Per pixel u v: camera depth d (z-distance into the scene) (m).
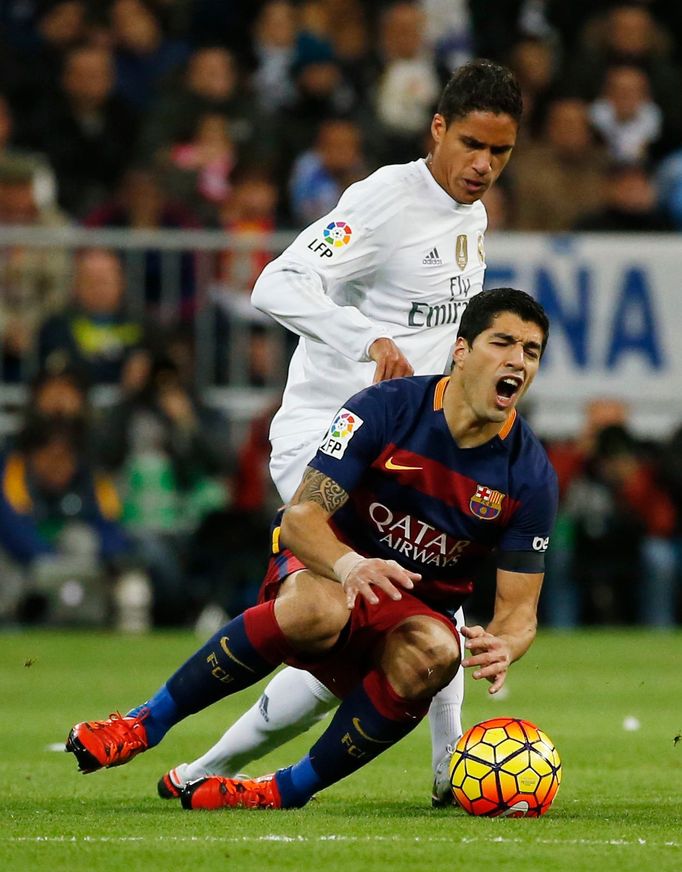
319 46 62.84
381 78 63.09
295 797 18.80
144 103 63.34
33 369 49.03
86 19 63.81
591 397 51.22
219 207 55.59
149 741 18.81
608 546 49.94
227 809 18.89
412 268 20.61
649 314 51.44
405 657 17.75
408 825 17.58
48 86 61.56
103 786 21.58
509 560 18.89
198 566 48.50
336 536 18.78
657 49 67.31
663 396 51.59
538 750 18.61
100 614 47.72
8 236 49.69
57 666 39.41
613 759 24.86
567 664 41.44
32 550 46.56
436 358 21.02
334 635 18.20
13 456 46.56
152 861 15.22
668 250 51.47
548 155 59.12
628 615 51.56
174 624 48.91
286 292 19.98
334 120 58.81
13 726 28.84
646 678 38.47
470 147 20.20
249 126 59.62
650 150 64.69
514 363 17.91
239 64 65.56
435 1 67.44
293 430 20.95
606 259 51.28
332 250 20.23
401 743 27.50
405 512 18.61
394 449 18.45
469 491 18.52
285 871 14.76
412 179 20.56
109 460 47.38
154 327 49.09
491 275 51.00
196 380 49.81
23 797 20.41
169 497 47.84
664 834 17.12
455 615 20.31
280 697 19.64
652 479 50.38
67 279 50.06
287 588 18.50
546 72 63.72
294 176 57.94
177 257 50.31
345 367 20.75
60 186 59.75
